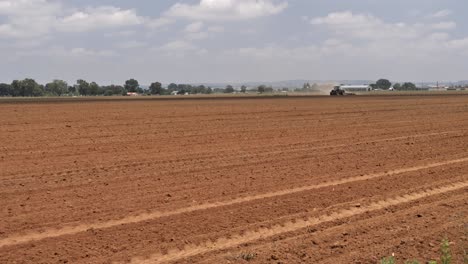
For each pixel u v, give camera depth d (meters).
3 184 11.98
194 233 8.66
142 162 14.99
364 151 17.66
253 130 23.19
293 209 10.17
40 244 8.04
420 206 10.59
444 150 18.14
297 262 7.45
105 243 8.11
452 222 9.41
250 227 9.02
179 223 9.16
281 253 7.77
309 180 12.80
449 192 11.83
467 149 18.44
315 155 16.64
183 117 28.72
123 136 20.56
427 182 12.80
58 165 14.39
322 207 10.38
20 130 21.89
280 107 38.00
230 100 49.47
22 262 7.31
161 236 8.48
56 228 8.84
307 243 8.24
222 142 19.30
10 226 8.90
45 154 16.22
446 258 7.18
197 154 16.52
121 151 16.97
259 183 12.41
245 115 30.64
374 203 10.79
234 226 9.07
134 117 28.12
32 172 13.39
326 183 12.52
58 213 9.69
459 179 13.19
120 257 7.56
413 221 9.48
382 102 46.72
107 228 8.83
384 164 15.20
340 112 34.06
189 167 14.31
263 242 8.32
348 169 14.34
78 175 13.06
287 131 23.05
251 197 11.07
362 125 26.20
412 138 21.39
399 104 43.53
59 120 25.92
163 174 13.31
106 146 17.97
